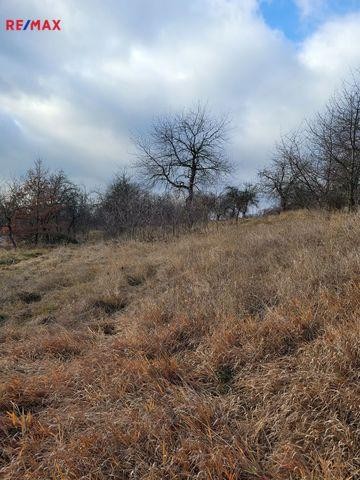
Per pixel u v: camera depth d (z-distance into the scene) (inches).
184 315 212.5
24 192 1019.3
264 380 146.3
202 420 135.6
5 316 316.2
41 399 165.6
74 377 175.9
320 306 182.4
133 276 358.9
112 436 132.8
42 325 278.8
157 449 126.1
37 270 496.1
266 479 111.8
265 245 319.3
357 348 142.2
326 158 566.9
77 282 383.2
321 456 112.1
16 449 135.4
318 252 255.6
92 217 1122.0
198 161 1034.7
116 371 173.3
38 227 1000.2
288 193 880.9
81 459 125.3
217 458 117.0
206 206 698.2
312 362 145.3
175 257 363.6
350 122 536.7
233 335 179.9
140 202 732.7
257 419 132.2
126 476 121.4
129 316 253.6
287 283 212.4
